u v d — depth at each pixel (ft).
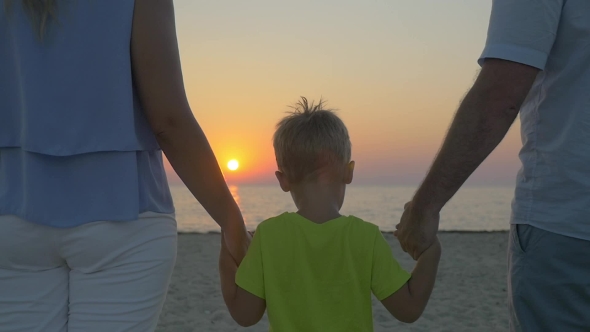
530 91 6.28
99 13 5.24
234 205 6.42
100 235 5.28
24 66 5.17
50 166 5.24
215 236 45.44
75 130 5.24
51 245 5.26
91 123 5.27
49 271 5.49
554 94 5.93
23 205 5.19
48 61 5.19
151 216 5.63
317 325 6.39
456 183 6.26
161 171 6.00
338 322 6.44
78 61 5.22
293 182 6.95
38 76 5.17
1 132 5.36
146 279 5.60
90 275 5.45
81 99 5.24
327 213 6.78
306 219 6.68
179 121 5.65
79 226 5.22
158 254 5.68
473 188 449.06
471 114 6.01
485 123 5.98
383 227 115.65
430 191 6.37
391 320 18.42
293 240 6.58
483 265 30.40
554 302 6.03
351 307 6.48
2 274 5.36
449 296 22.43
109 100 5.31
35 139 5.17
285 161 6.95
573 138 5.77
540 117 6.10
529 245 6.18
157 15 5.49
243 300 6.61
